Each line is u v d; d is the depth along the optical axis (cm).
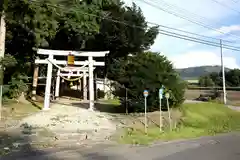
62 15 1675
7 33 2073
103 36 2745
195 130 1537
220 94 3953
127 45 2819
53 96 2562
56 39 2670
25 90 2209
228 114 2266
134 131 1381
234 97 4181
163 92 1655
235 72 6750
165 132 1405
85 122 1523
